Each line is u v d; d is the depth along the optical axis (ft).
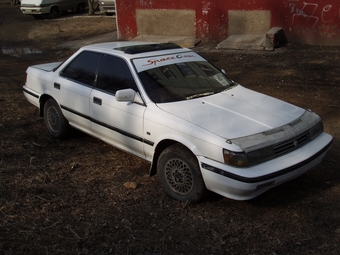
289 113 15.02
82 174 16.75
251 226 12.94
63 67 19.48
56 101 19.61
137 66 16.30
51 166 17.48
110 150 19.21
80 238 12.33
